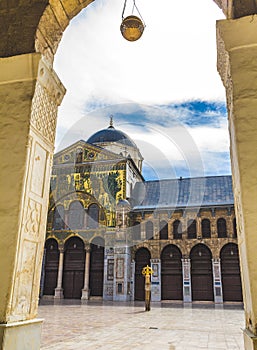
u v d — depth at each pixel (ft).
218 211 103.14
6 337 11.88
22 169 13.92
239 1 14.28
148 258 103.50
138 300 99.71
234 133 12.98
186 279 97.55
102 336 28.02
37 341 13.82
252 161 12.19
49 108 16.62
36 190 14.93
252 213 11.70
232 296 95.14
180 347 23.03
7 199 13.67
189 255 100.17
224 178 114.52
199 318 45.98
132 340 26.02
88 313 51.70
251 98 12.86
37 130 15.23
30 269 14.15
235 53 13.56
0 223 13.42
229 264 98.37
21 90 15.07
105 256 100.01
